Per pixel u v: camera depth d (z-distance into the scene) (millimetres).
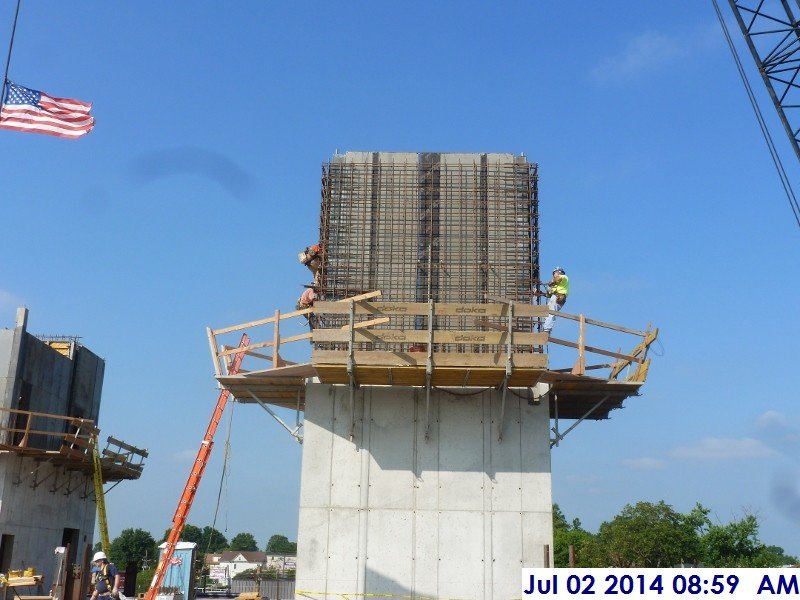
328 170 26234
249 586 59906
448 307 23016
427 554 23438
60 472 41469
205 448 33688
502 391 24188
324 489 23906
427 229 25844
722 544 66875
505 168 26359
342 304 23125
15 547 37062
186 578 38250
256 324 24578
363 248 25719
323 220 25844
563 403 26266
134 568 40719
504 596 23125
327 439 24312
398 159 26422
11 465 36906
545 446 24156
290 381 25094
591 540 83062
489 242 25766
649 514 74188
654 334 23953
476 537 23531
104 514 39938
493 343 22812
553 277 25828
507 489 23859
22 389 38875
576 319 23953
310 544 23516
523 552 23422
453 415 24422
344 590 23234
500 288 25422
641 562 71625
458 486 23906
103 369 49281
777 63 29688
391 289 25406
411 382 24047
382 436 24297
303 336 24000
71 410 44375
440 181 26219
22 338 38625
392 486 23922
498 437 24234
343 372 23172
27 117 28750
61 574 27078
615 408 26703
